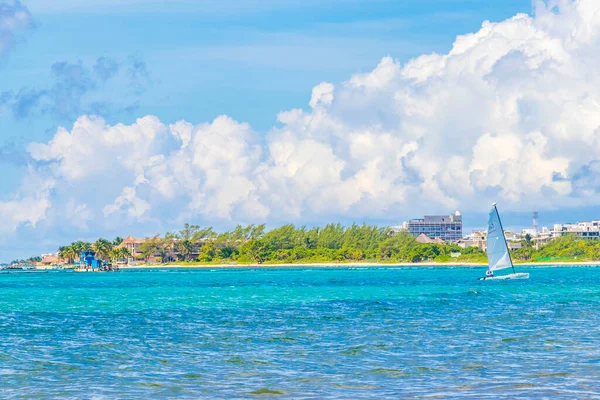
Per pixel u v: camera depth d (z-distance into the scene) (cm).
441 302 9475
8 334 5984
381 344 4966
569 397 3117
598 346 4662
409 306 8769
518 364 3994
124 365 4188
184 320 7188
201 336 5650
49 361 4369
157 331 6106
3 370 4041
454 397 3159
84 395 3334
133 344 5169
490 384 3428
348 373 3806
